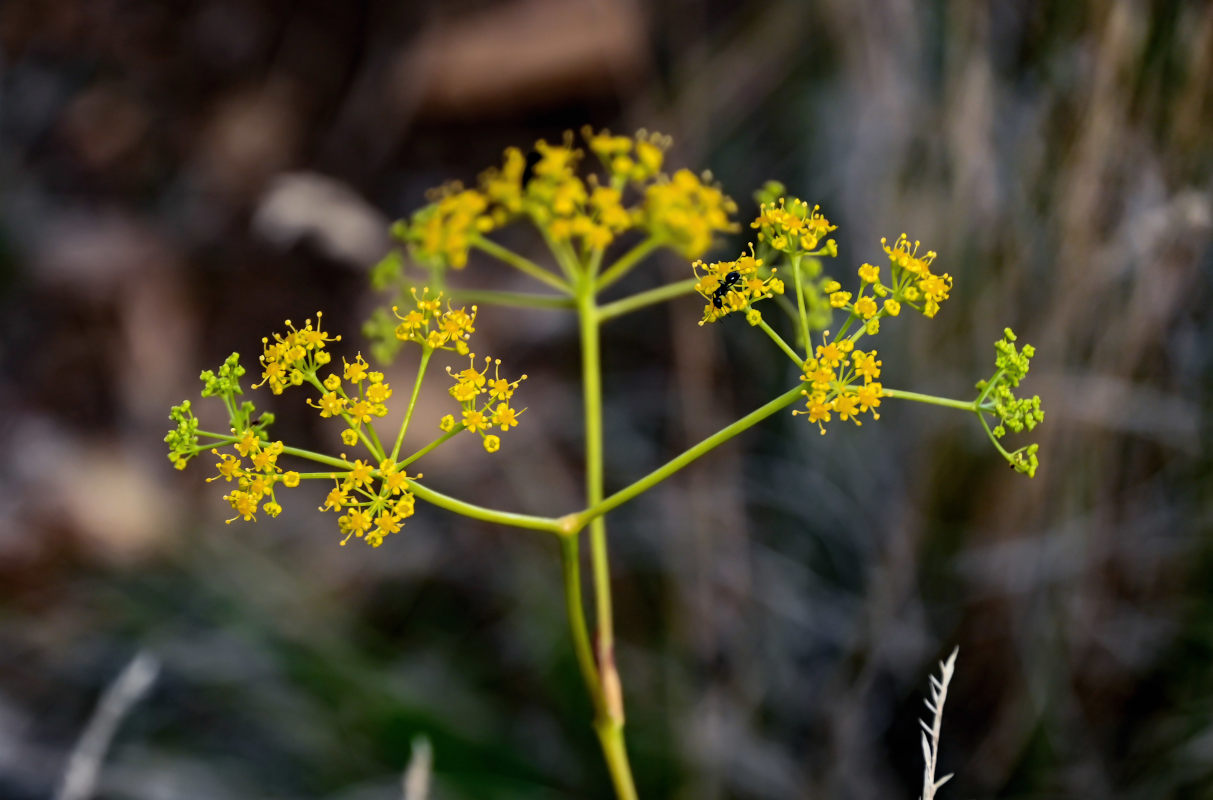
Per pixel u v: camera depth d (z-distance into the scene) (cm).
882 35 64
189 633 69
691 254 48
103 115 102
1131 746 58
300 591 72
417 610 73
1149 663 58
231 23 105
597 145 49
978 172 59
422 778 49
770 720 63
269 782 62
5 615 72
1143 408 57
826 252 45
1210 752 56
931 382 60
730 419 70
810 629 65
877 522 64
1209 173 55
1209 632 57
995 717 60
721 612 66
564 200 48
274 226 74
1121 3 55
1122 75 55
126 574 75
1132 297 56
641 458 75
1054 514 58
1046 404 58
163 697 67
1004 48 58
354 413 44
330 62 102
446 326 45
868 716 61
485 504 76
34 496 79
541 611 69
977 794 59
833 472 67
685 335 67
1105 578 58
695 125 79
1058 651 59
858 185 67
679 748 61
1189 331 57
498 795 59
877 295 45
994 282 59
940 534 60
